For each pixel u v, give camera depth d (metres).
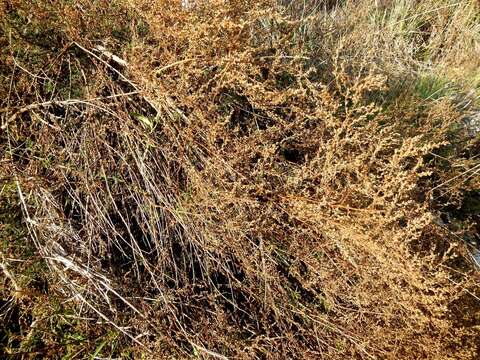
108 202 1.80
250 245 1.76
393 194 1.77
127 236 1.87
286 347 1.69
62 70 1.94
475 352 1.73
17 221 1.75
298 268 1.79
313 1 3.19
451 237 2.08
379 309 1.71
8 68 1.87
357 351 1.68
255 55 2.07
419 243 1.93
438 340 1.62
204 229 1.74
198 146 1.78
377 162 1.73
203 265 1.82
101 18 1.92
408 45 3.26
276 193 1.71
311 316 1.70
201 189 1.67
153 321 1.62
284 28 2.25
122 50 1.88
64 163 1.85
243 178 1.66
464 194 2.36
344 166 1.64
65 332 1.66
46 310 1.61
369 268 1.61
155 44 1.93
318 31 2.72
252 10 1.78
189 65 1.75
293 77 2.26
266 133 1.83
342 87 2.35
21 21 1.90
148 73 1.71
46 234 1.70
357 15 3.11
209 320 1.70
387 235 1.60
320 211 1.62
